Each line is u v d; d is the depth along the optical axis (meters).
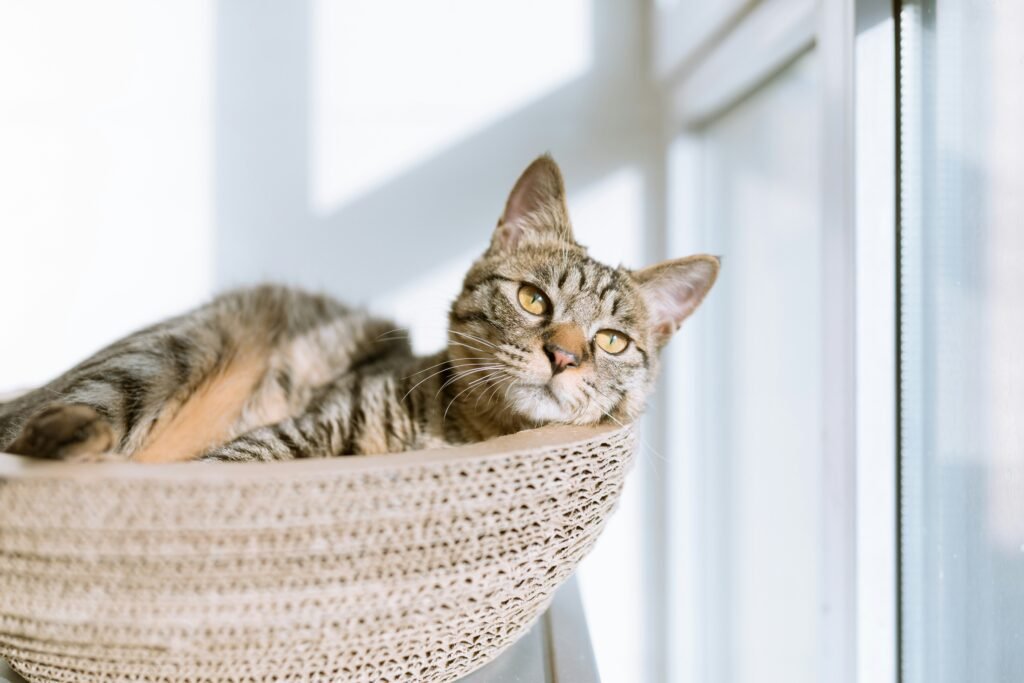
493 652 0.43
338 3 0.67
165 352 0.52
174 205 0.68
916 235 0.49
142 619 0.37
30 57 0.67
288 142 0.68
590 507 0.42
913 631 0.49
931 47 0.48
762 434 0.64
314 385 0.57
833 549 0.51
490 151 0.69
